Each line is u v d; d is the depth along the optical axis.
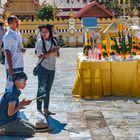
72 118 8.95
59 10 48.94
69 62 20.25
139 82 10.90
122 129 8.09
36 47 8.89
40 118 8.30
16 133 7.67
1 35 16.00
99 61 10.84
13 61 8.73
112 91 11.02
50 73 8.95
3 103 7.39
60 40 31.70
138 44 12.02
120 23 12.38
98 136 7.65
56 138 7.54
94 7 36.91
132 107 9.90
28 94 11.73
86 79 10.88
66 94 11.60
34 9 41.91
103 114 9.27
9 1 41.66
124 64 10.85
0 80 14.55
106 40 12.43
